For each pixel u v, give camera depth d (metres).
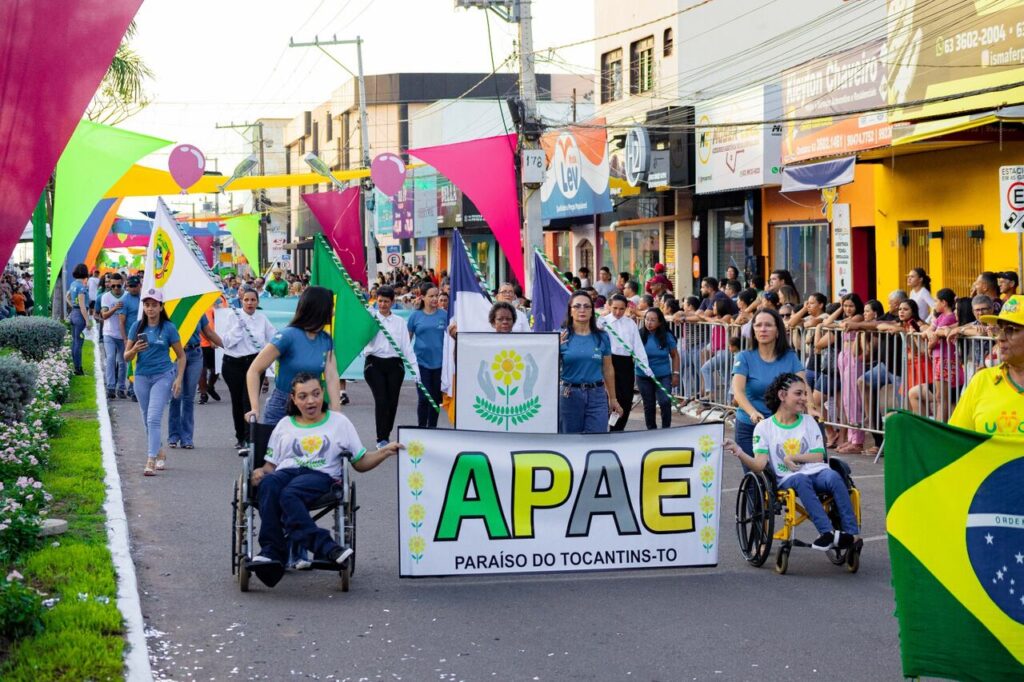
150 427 13.27
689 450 8.88
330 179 25.80
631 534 8.80
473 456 8.59
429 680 6.55
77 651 6.47
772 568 9.16
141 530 10.40
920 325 14.66
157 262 13.50
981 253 19.78
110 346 21.44
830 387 15.55
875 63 20.17
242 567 8.33
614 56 36.06
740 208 28.02
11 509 9.17
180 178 16.97
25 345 23.19
